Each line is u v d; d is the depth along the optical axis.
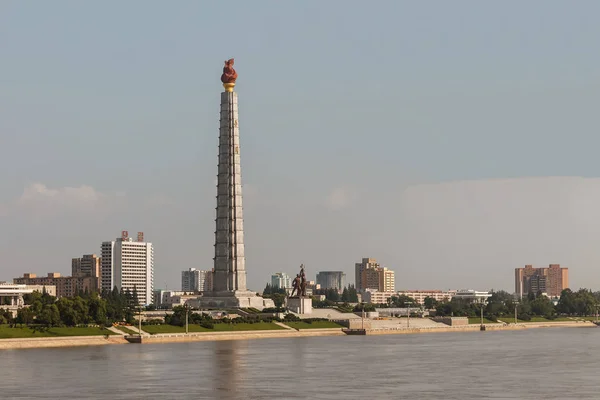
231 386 194.62
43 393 183.62
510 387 194.62
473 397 177.88
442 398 176.25
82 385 196.50
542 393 184.12
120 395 180.00
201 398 175.62
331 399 174.12
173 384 198.25
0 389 190.12
